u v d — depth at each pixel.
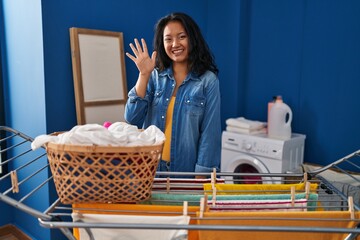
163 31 1.60
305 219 0.94
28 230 2.61
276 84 3.04
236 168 2.85
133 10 2.64
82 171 0.91
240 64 3.18
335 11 2.61
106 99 2.47
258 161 2.64
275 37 3.00
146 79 1.52
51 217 0.90
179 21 1.55
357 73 2.53
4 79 2.64
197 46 1.58
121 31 2.58
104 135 0.89
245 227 0.87
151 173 0.96
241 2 3.07
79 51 2.30
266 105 3.12
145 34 2.75
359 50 2.51
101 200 0.95
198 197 1.07
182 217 0.91
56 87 2.28
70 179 0.92
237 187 1.17
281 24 2.95
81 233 0.96
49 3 2.17
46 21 2.17
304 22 2.80
